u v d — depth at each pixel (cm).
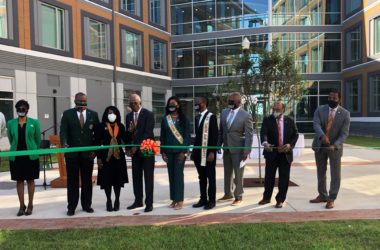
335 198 691
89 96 2384
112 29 2583
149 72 3047
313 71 3025
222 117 748
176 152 700
